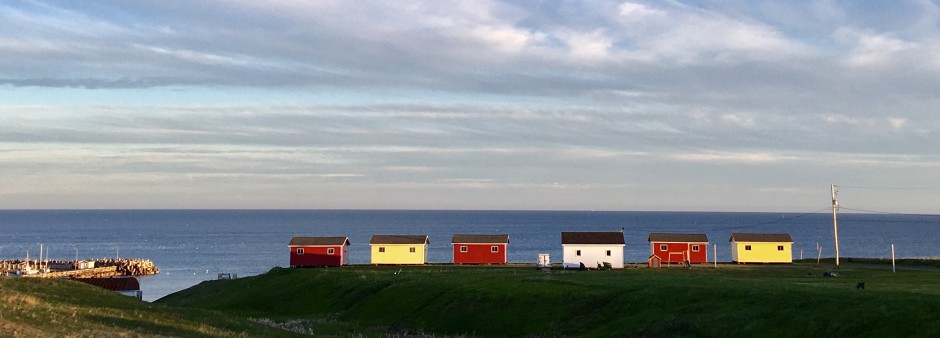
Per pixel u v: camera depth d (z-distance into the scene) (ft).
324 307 268.62
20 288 173.17
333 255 411.13
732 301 192.24
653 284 225.35
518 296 227.81
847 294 183.52
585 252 378.32
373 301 256.73
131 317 157.79
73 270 598.75
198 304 312.91
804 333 164.96
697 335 175.52
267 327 186.80
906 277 283.38
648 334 181.16
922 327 153.79
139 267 631.15
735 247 410.72
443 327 218.59
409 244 410.31
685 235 412.36
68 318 140.67
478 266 392.27
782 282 238.27
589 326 198.18
